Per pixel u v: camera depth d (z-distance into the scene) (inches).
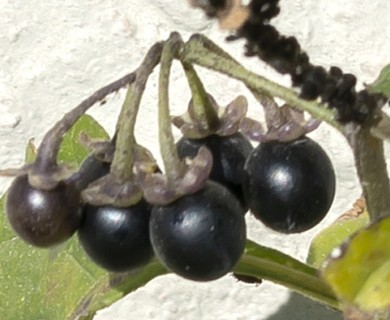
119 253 4.6
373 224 4.4
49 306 5.9
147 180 4.5
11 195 4.6
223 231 4.4
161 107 4.4
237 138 4.9
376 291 4.3
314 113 4.5
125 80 4.5
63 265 6.0
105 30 8.5
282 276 5.5
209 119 4.8
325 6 8.2
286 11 8.2
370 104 4.5
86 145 4.7
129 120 4.4
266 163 4.7
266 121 4.8
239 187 4.8
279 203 4.7
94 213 4.6
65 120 4.5
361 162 4.6
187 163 4.5
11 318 6.0
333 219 8.4
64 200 4.5
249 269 5.5
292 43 4.3
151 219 4.5
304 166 4.7
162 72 4.4
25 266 6.0
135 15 8.5
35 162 4.6
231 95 8.3
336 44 8.3
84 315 5.3
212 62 4.4
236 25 4.2
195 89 4.8
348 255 4.4
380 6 8.2
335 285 4.4
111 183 4.5
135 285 5.3
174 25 8.3
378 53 8.2
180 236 4.4
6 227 6.1
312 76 4.4
